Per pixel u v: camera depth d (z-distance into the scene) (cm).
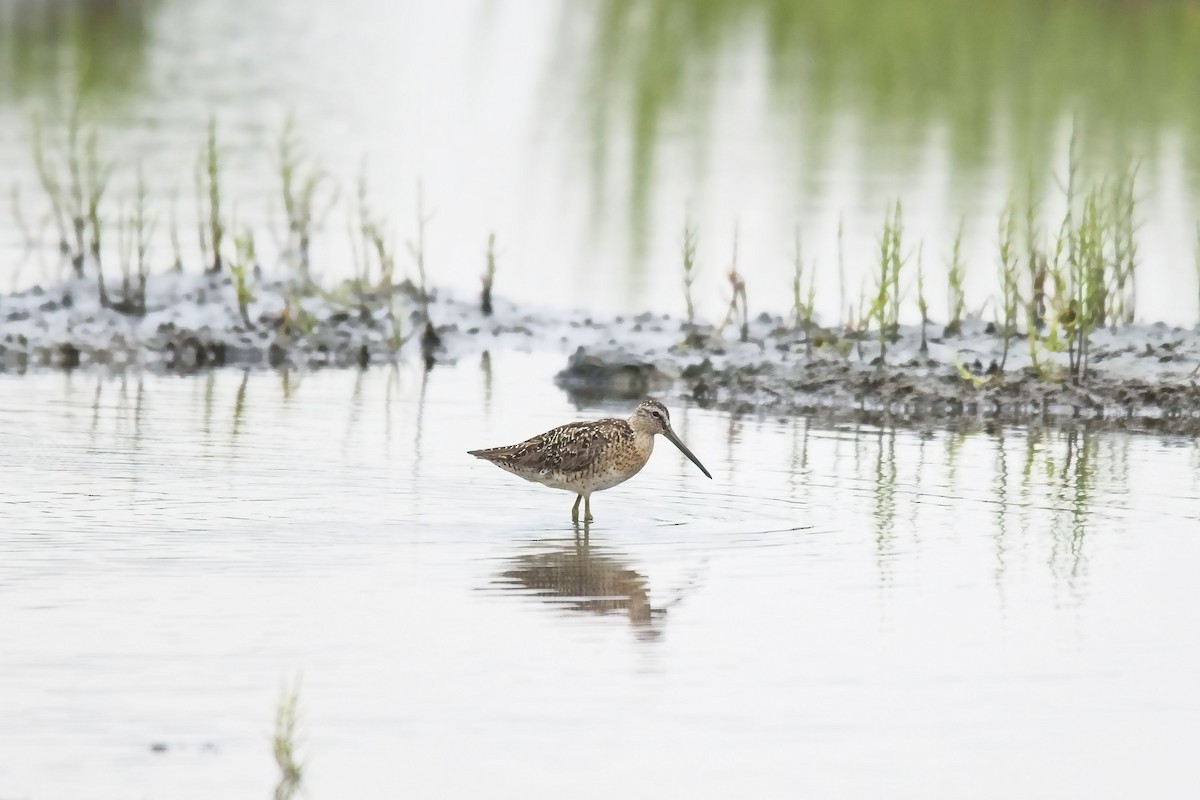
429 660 1034
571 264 2539
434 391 1908
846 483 1516
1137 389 1866
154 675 998
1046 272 2114
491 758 900
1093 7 4641
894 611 1142
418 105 3744
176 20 4844
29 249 2489
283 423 1711
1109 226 2205
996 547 1303
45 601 1124
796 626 1112
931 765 904
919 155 3278
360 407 1806
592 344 2023
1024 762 909
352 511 1376
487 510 1398
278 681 995
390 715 951
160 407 1780
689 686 1002
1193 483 1520
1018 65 4138
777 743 927
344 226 2705
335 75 4084
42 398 1814
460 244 2641
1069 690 1008
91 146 2417
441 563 1240
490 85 4000
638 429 1401
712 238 2662
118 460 1528
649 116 3675
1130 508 1426
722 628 1104
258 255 2506
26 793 851
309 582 1182
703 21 4847
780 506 1430
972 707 979
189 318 2167
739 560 1265
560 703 973
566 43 4581
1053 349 1922
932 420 1822
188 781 866
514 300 2362
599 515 1394
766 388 1928
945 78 4041
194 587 1163
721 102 3831
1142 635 1101
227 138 3288
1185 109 3662
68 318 2142
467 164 3192
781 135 3481
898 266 2072
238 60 4241
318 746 910
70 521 1319
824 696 992
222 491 1424
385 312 2252
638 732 938
